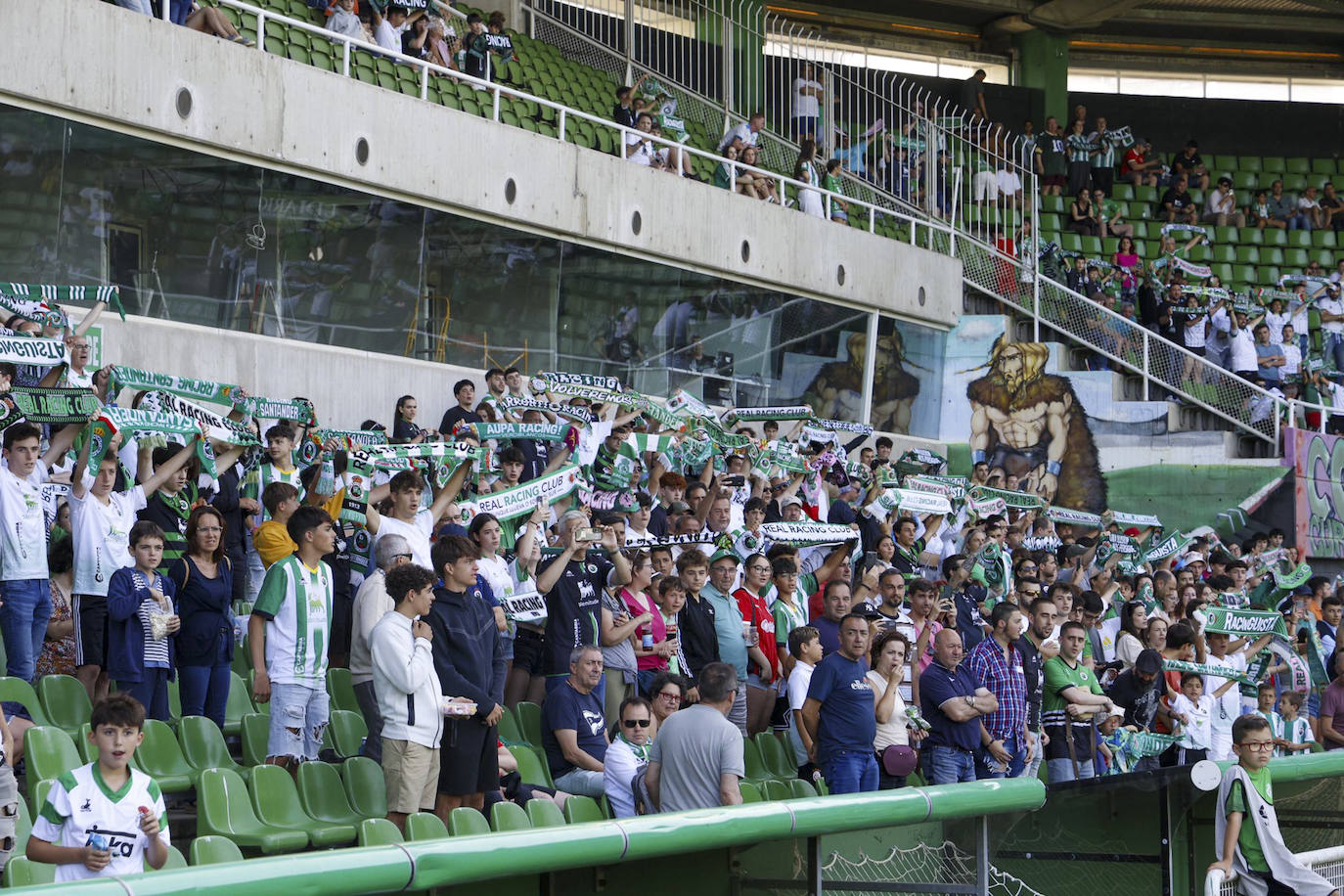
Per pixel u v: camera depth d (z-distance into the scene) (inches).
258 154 530.0
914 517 530.6
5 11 452.4
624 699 359.3
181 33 504.7
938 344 850.8
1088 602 465.4
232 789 291.6
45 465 332.2
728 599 401.1
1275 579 639.1
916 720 360.5
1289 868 301.4
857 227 837.2
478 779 293.7
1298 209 1096.8
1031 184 939.3
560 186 643.5
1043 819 295.0
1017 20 1141.7
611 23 871.1
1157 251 1043.3
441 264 606.2
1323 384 909.2
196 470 361.1
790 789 362.3
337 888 171.2
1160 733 453.7
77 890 150.3
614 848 200.2
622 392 498.3
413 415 502.6
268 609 314.0
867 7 1119.6
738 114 878.4
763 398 754.2
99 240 490.0
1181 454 829.8
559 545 399.5
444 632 290.8
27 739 281.4
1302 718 491.5
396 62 637.3
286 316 551.5
